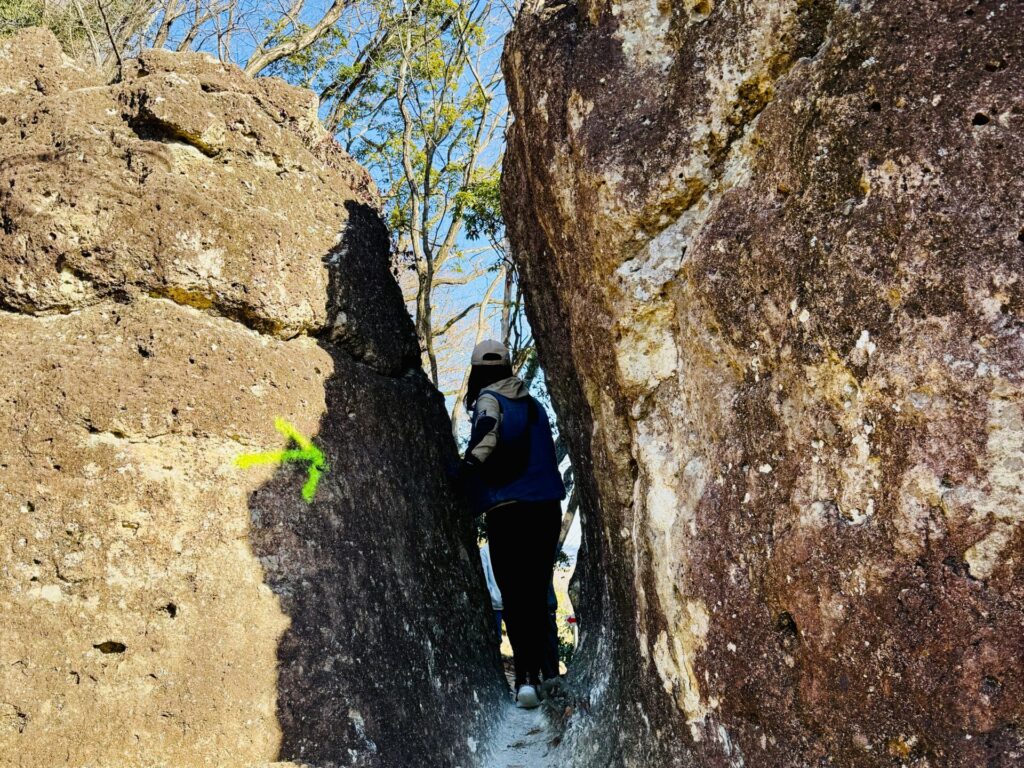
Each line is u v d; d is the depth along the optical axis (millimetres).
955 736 1800
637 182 2893
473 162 7691
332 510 3502
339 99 9594
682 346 2848
